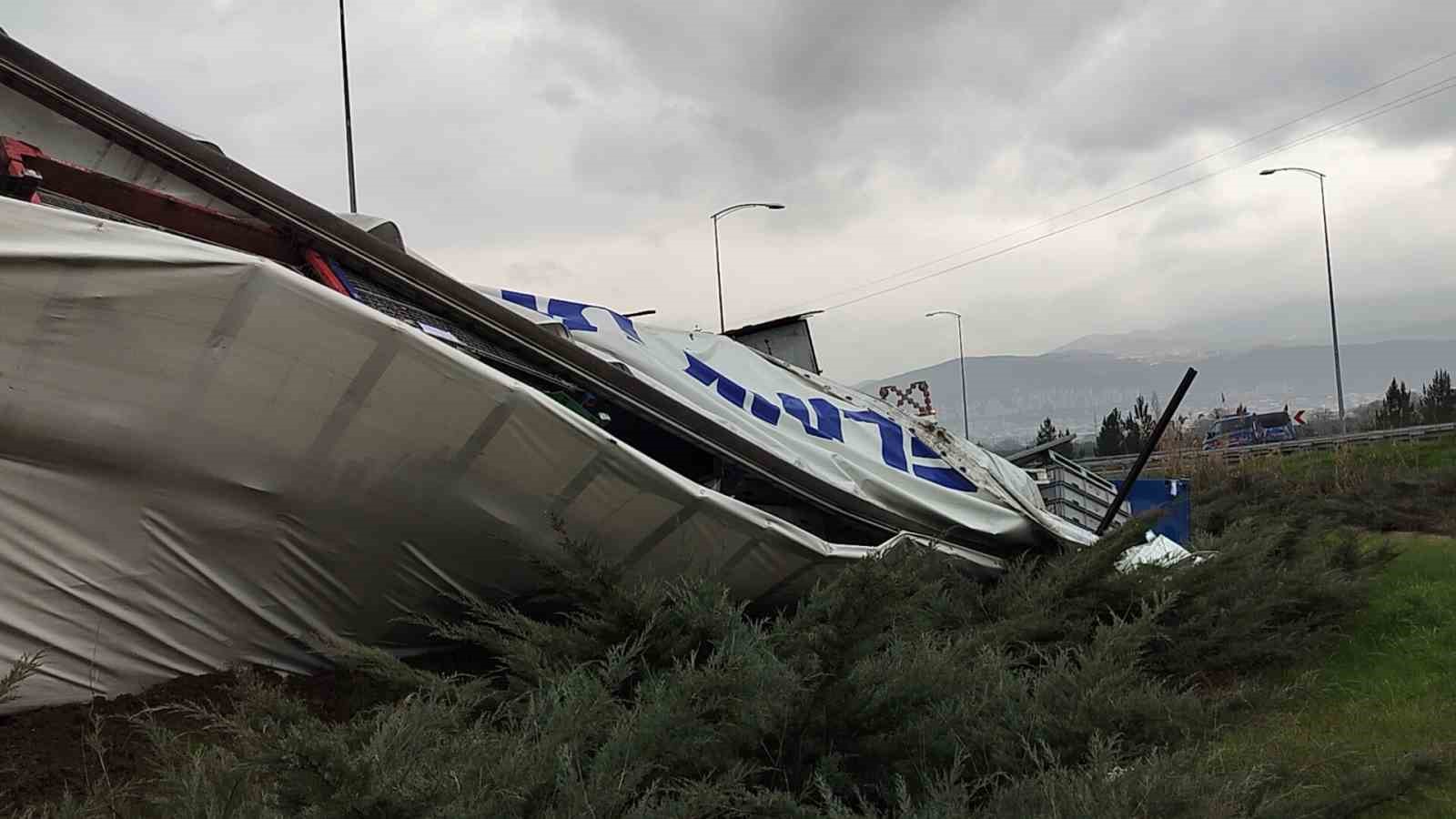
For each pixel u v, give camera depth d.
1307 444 41.12
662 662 5.00
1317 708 6.57
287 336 4.96
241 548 5.39
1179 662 7.15
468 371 5.43
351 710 5.43
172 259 4.61
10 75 5.72
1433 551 13.31
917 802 4.13
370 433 5.37
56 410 4.65
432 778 3.06
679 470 8.07
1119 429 70.94
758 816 3.72
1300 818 3.84
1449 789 4.86
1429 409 67.88
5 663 4.80
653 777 3.83
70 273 4.44
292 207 6.29
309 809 2.81
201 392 4.91
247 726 3.52
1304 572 8.61
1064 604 7.21
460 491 5.75
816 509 8.29
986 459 10.72
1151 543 9.74
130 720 4.45
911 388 14.19
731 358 9.95
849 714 4.29
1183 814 3.46
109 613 5.11
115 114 5.93
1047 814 3.54
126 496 4.99
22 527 4.79
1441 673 7.29
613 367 7.21
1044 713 4.52
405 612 6.10
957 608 7.03
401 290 6.64
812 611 5.01
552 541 6.12
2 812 3.89
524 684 4.86
